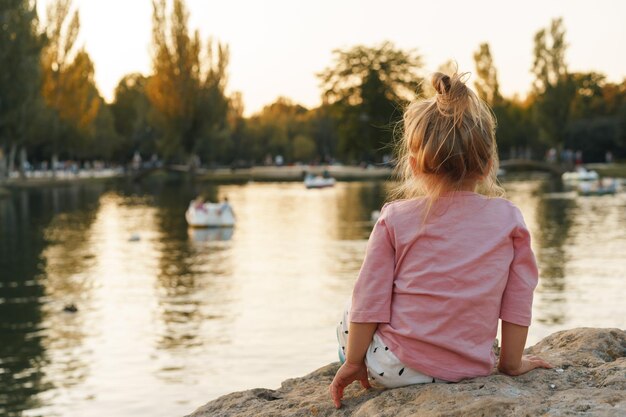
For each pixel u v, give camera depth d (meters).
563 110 98.31
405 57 99.19
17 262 26.69
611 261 24.22
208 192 72.12
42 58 74.12
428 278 2.75
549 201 52.72
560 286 19.95
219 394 11.26
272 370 12.48
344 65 99.94
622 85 125.25
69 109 83.19
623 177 84.94
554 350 3.59
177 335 15.20
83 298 19.53
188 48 94.62
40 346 14.57
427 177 2.80
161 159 126.25
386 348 2.83
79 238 34.31
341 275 22.62
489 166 2.78
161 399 11.11
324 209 49.84
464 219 2.75
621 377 2.90
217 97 96.56
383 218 2.86
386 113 98.06
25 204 55.62
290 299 18.84
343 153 106.56
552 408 2.46
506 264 2.75
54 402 11.09
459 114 2.71
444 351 2.77
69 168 100.38
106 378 12.29
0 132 65.12
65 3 81.12
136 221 42.56
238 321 16.39
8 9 60.62
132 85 138.25
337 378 2.95
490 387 2.72
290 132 144.75
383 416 2.67
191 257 27.50
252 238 33.53
